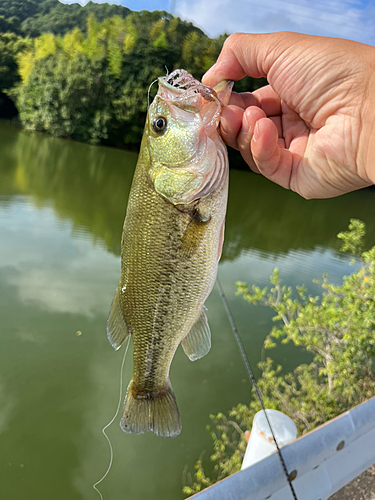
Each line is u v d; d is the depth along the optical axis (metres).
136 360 0.27
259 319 1.13
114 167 3.66
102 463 0.76
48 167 3.06
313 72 0.23
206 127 0.24
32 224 1.71
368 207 3.35
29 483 0.71
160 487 0.71
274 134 0.23
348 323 0.70
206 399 0.87
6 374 0.92
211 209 0.25
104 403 0.88
